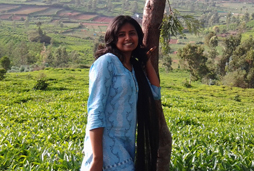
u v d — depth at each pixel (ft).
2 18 597.52
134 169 7.75
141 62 8.46
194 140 20.45
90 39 436.35
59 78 106.73
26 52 265.13
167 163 10.19
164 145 10.09
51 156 14.66
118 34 7.76
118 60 7.50
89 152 7.39
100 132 7.04
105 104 7.29
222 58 186.19
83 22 584.40
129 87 7.41
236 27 460.55
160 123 10.05
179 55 146.82
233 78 139.44
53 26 517.14
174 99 62.85
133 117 7.61
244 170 13.88
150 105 7.97
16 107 41.29
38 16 622.13
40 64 240.12
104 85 7.18
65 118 31.89
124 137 7.54
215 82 144.05
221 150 17.16
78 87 81.71
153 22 9.99
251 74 139.23
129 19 7.82
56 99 53.88
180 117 34.37
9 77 102.94
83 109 39.63
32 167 13.24
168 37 10.57
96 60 7.48
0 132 21.31
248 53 156.15
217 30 429.79
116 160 7.39
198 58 143.54
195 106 56.08
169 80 154.10
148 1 10.09
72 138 21.26
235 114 47.19
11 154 15.30
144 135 7.93
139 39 8.23
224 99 94.12
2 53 288.10
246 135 25.31
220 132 26.07
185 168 13.29
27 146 17.13
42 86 70.64
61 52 249.96
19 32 444.55
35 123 28.84
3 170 13.52
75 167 13.32
